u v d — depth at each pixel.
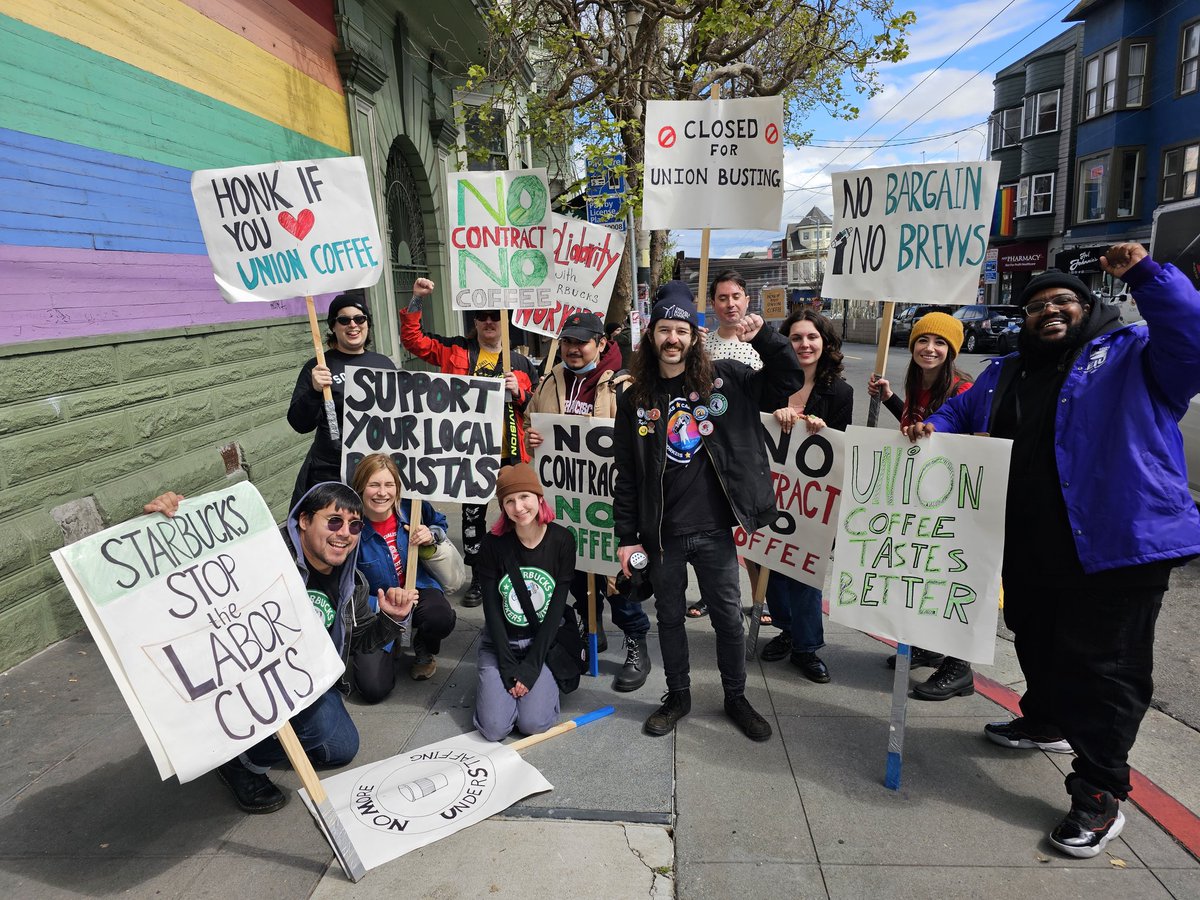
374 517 3.44
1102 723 2.41
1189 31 21.64
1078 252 22.98
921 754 2.99
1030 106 27.64
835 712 3.34
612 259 4.38
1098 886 2.28
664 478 3.02
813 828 2.56
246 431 5.95
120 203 4.59
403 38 9.47
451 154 11.93
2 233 3.72
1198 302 2.15
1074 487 2.43
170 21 5.11
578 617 3.66
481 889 2.30
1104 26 23.75
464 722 3.30
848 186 3.39
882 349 3.40
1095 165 24.72
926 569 2.71
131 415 4.61
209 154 5.55
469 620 4.45
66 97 4.16
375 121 8.62
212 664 2.25
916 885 2.30
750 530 2.98
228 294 3.38
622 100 8.52
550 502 3.76
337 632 2.99
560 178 16.08
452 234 3.90
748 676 3.70
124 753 3.05
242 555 2.41
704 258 3.83
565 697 3.53
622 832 2.55
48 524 3.92
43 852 2.50
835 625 4.34
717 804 2.70
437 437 3.55
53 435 4.00
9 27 3.78
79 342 4.18
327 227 3.48
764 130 3.68
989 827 2.55
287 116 6.76
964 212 3.21
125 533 2.17
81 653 3.84
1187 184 22.25
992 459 2.58
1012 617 2.83
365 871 2.38
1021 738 2.98
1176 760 2.96
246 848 2.52
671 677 3.23
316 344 3.54
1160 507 2.31
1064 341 2.54
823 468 3.47
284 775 2.95
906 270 3.33
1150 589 2.34
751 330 2.86
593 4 8.69
